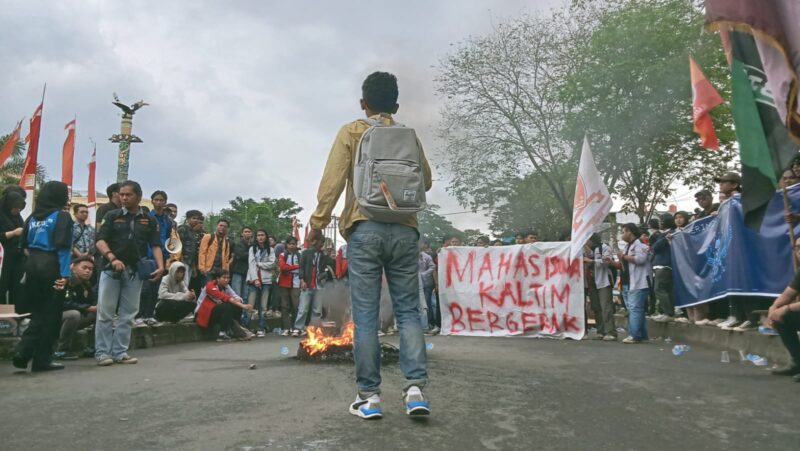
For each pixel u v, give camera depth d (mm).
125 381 4801
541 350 7574
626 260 9094
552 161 24281
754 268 7117
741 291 7246
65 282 5625
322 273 11477
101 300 6090
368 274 3496
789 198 6703
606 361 6230
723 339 7785
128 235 6215
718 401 3959
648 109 20031
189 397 4035
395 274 3594
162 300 9594
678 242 9430
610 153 21312
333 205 3480
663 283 9898
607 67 19969
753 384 4641
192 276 10555
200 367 5805
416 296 3621
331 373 5250
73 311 7086
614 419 3422
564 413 3570
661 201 24406
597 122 20594
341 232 3676
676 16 19781
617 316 13258
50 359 5621
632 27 19734
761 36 4047
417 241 3643
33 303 5461
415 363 3445
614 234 23984
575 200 9359
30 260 5461
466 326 10805
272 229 68750
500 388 4438
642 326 8961
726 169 22344
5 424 3266
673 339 9602
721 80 19312
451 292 10961
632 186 23766
